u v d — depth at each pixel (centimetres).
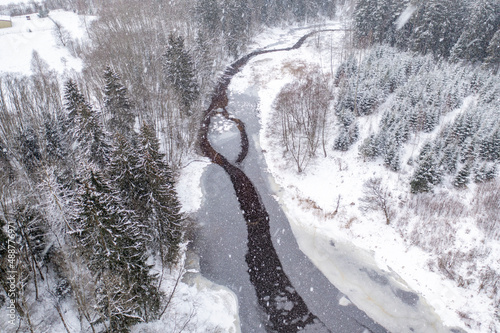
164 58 5569
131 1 9362
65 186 2917
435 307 3025
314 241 3759
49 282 2786
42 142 3925
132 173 2659
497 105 4756
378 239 3656
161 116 5228
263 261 3544
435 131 4766
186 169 4850
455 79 5303
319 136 5231
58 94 5178
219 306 3080
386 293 3183
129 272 2303
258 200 4344
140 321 2645
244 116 6147
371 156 4538
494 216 3512
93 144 3416
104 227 2084
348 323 2966
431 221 3647
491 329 2783
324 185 4438
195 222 3981
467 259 3256
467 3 6588
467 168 3800
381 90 5541
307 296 3203
